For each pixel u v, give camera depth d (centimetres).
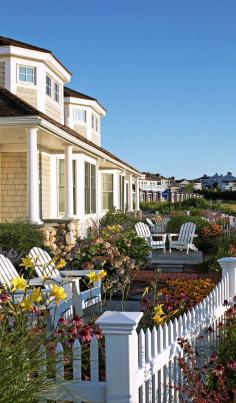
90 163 2073
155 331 402
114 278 891
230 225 2030
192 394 395
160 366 406
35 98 1728
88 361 392
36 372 335
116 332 339
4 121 1231
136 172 3022
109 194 2666
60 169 1894
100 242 991
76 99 2411
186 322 483
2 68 1670
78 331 397
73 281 700
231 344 500
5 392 277
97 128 2677
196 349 515
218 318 619
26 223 1193
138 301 859
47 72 1809
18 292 577
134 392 347
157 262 1327
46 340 359
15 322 347
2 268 695
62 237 1429
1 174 1625
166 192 4672
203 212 2806
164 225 2083
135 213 2623
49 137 1434
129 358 340
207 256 1465
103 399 346
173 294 701
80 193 1928
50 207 1803
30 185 1270
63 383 340
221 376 425
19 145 1593
